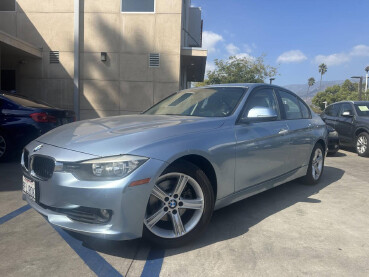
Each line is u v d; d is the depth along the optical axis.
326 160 7.96
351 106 9.43
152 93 13.34
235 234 3.22
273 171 3.92
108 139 2.67
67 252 2.79
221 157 3.10
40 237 3.08
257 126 3.68
